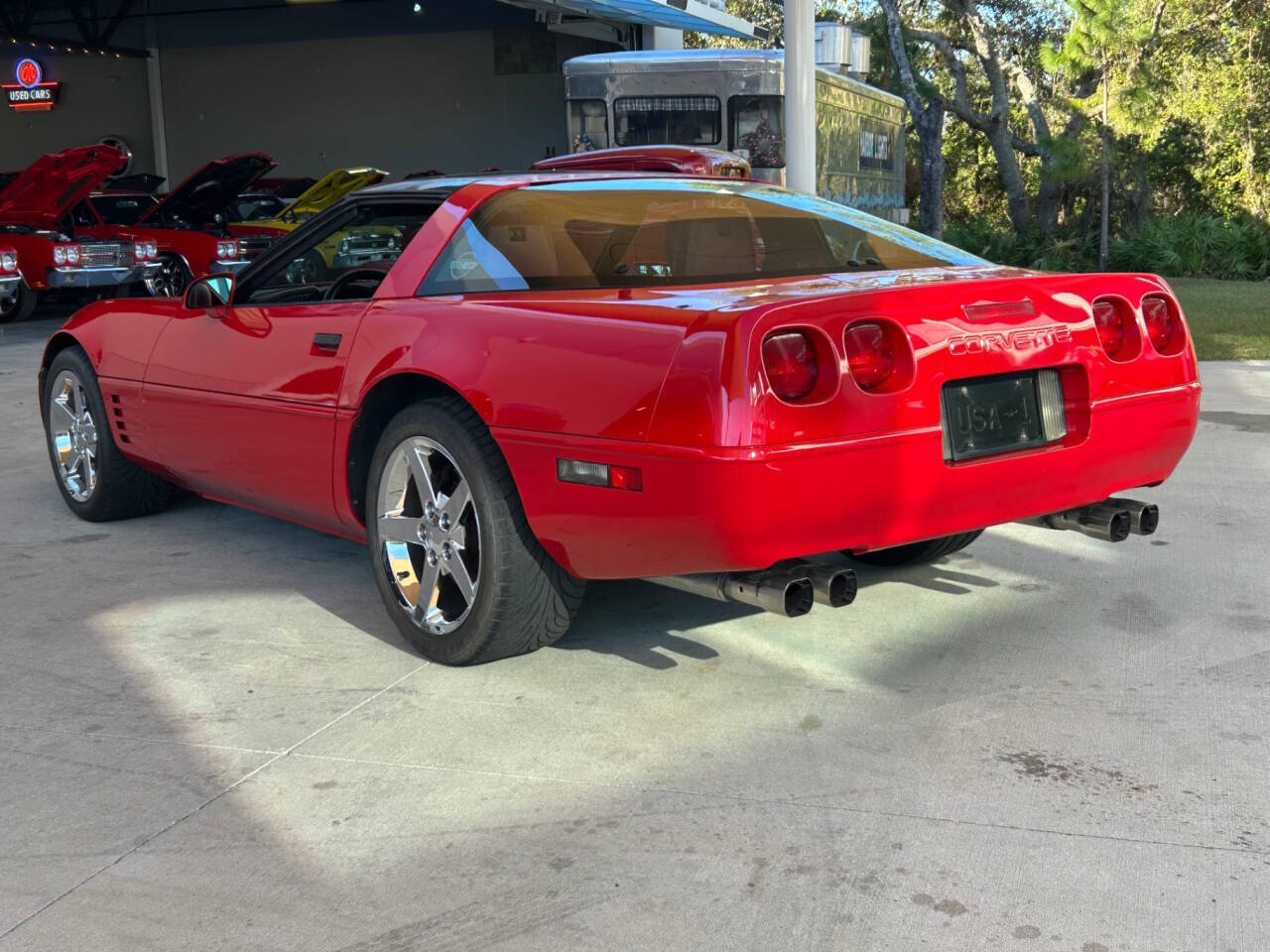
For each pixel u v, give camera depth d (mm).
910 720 3043
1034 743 2895
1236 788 2652
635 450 2834
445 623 3434
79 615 4000
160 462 4707
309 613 3992
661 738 2975
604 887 2322
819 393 2789
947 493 2992
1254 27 34031
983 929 2152
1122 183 30469
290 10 27422
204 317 4348
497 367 3150
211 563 4586
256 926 2225
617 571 3066
